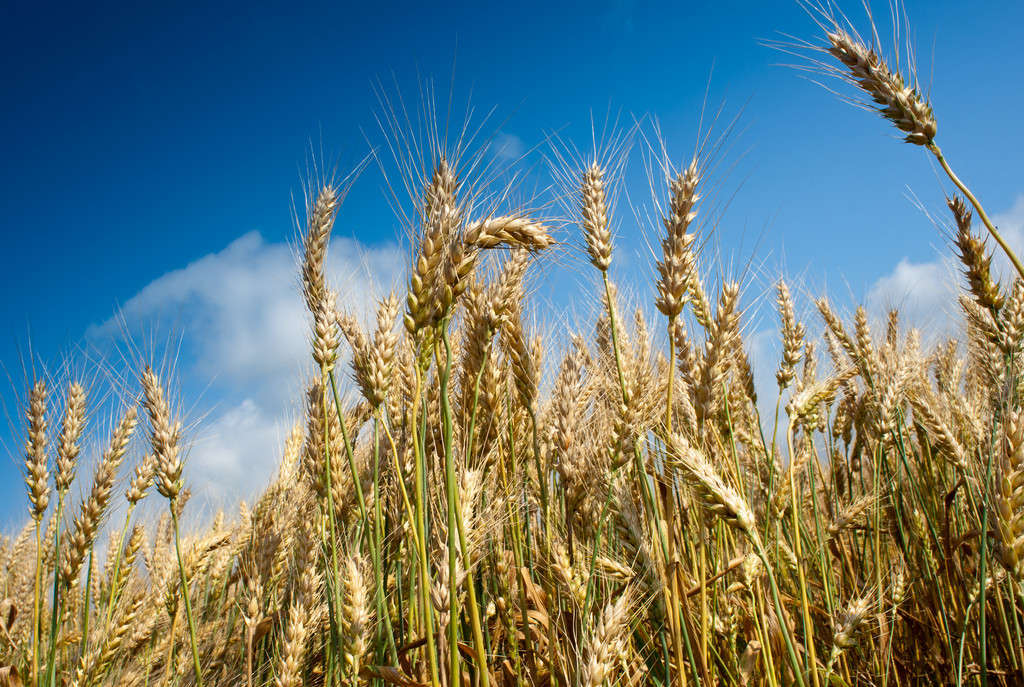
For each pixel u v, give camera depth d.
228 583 0.75
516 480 0.49
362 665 0.44
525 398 0.48
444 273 0.37
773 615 0.46
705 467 0.39
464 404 0.46
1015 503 0.36
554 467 0.52
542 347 0.52
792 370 0.58
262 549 0.58
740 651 0.50
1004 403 0.42
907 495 0.62
